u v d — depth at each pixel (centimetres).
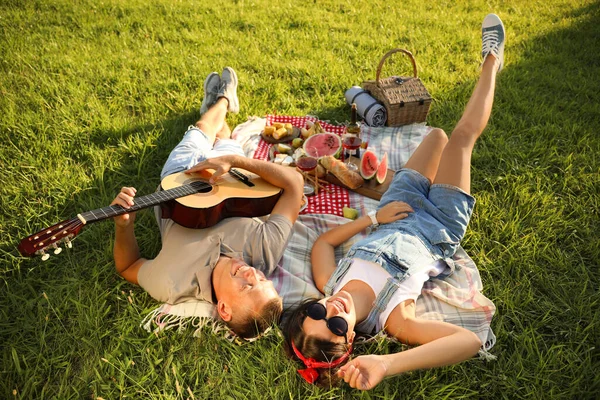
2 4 714
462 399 264
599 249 344
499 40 401
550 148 447
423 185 343
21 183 397
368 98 490
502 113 510
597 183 405
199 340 290
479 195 404
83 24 675
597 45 663
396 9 800
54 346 290
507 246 354
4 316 303
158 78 561
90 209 380
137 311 302
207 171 352
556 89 557
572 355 277
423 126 485
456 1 841
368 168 402
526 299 315
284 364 273
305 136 456
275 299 277
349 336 260
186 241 316
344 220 379
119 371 272
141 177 424
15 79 534
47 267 334
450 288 317
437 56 638
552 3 820
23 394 258
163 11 739
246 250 318
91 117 484
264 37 673
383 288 284
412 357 244
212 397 265
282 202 342
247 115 507
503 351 284
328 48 656
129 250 312
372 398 262
